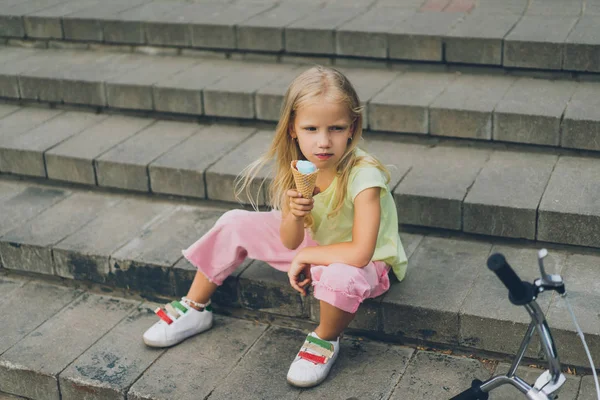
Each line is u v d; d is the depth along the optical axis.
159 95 4.34
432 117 3.82
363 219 2.74
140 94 4.38
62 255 3.54
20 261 3.65
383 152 3.85
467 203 3.32
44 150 4.08
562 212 3.18
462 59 4.18
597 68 3.93
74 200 3.99
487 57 4.12
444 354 3.01
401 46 4.27
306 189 2.62
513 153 3.74
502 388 2.79
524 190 3.38
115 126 4.37
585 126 3.56
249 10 4.91
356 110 2.72
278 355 3.06
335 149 2.70
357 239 2.74
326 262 2.78
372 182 2.75
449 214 3.37
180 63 4.69
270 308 3.23
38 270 3.64
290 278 2.87
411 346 3.07
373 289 2.91
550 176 3.49
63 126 4.41
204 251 3.08
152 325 3.29
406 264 3.08
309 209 2.69
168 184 3.86
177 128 4.30
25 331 3.30
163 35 4.79
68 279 3.62
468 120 3.76
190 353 3.10
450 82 4.12
